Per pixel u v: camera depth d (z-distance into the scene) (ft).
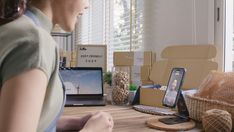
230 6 5.20
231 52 5.22
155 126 3.33
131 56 5.87
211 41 5.26
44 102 1.82
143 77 5.71
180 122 3.50
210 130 3.03
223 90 3.38
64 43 11.72
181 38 5.90
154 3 6.66
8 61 1.64
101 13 9.78
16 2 1.82
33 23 1.82
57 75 1.90
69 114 4.14
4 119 1.50
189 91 4.07
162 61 5.46
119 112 4.34
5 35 1.69
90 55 6.44
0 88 1.64
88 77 5.43
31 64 1.61
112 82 5.27
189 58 4.98
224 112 3.05
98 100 5.21
